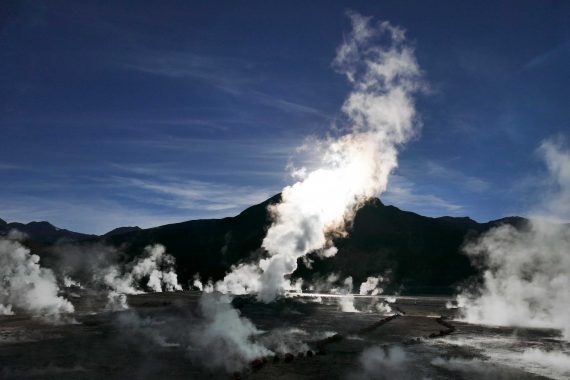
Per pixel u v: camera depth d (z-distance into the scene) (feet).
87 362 85.35
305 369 85.40
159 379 75.00
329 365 89.15
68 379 73.82
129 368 81.56
